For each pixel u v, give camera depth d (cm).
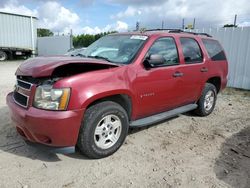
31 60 383
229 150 422
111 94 362
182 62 494
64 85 323
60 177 326
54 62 338
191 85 521
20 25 2383
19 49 2391
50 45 2506
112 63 388
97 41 522
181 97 507
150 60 407
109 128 376
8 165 348
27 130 339
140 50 420
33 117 322
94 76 350
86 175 333
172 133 486
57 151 335
